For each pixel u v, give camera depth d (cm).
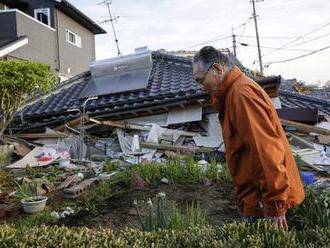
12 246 175
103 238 183
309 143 689
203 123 796
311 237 172
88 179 509
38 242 178
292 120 789
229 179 455
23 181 505
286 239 165
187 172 476
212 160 550
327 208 302
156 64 1148
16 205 421
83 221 353
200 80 209
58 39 1828
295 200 191
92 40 2344
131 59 1062
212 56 201
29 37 1550
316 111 797
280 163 177
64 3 1764
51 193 460
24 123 884
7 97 686
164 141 743
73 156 738
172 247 171
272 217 180
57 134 768
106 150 751
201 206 375
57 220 359
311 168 584
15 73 664
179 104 778
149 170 480
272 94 769
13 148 707
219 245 161
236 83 195
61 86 1112
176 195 412
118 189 449
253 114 183
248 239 165
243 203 204
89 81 1092
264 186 180
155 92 882
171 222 268
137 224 337
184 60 1128
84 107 810
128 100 836
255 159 181
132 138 751
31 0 1778
